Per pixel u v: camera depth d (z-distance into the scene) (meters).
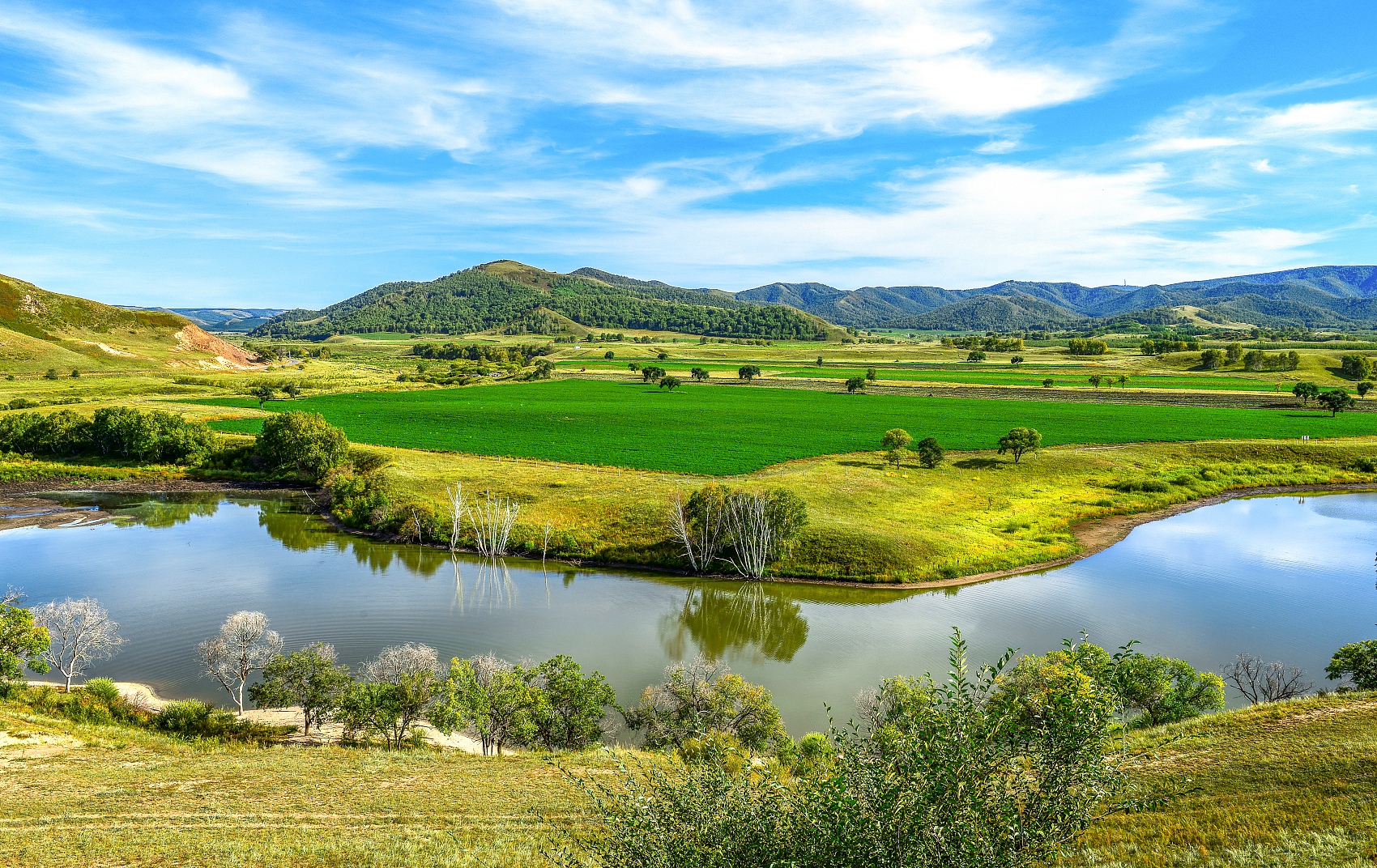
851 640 53.31
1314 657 49.62
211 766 29.72
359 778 28.56
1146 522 84.94
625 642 53.09
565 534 74.25
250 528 83.56
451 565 70.56
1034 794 11.16
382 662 43.59
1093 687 11.80
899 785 10.90
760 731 35.22
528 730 35.56
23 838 21.58
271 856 20.69
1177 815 18.83
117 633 52.53
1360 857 15.27
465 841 21.88
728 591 63.69
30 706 37.12
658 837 12.17
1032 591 62.88
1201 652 50.53
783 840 11.48
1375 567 69.06
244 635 43.22
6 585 63.22
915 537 71.94
